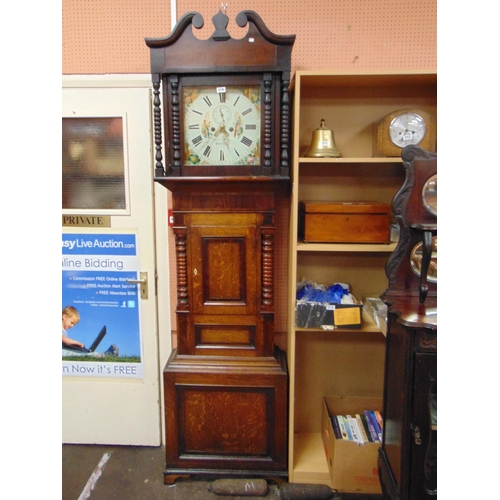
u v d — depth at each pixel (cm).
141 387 191
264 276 158
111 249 183
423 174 126
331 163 172
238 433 164
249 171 147
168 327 188
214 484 163
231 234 155
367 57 166
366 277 182
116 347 190
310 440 186
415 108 168
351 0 163
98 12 168
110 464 183
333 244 155
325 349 187
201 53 139
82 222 182
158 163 144
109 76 172
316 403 192
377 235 154
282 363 163
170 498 162
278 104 142
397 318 117
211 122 145
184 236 156
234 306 160
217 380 159
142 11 167
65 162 178
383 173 172
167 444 165
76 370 191
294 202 150
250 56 139
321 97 169
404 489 117
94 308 187
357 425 170
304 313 154
